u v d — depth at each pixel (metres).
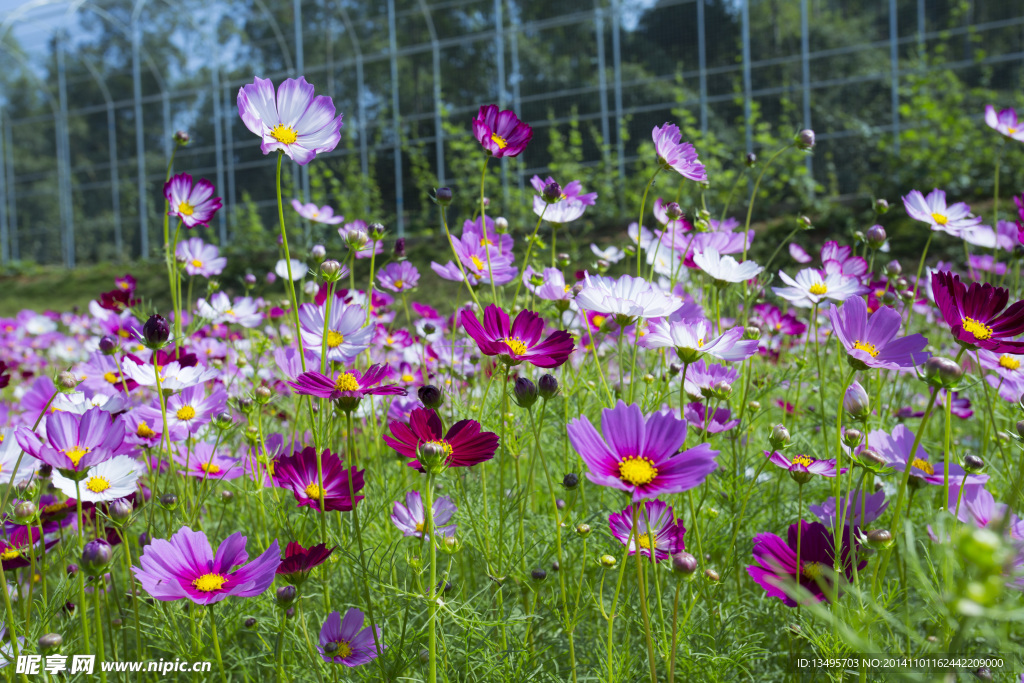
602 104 12.90
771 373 2.30
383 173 14.25
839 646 1.10
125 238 16.30
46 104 16.86
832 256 2.37
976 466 1.15
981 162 9.85
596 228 11.38
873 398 1.92
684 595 1.52
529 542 1.48
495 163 13.33
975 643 1.20
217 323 3.33
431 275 8.10
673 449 0.95
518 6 13.54
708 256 1.64
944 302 1.00
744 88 12.20
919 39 11.22
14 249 17.02
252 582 1.06
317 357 1.53
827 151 11.62
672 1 12.61
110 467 1.26
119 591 1.78
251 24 15.21
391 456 2.06
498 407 1.60
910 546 0.73
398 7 14.22
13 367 4.59
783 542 1.21
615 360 2.24
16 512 1.18
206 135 15.77
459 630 1.43
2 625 1.14
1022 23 11.09
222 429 1.61
